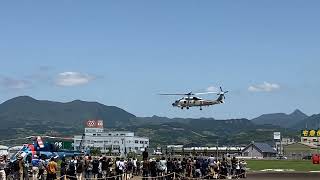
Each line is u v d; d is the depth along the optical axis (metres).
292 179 61.88
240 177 64.62
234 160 65.44
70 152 92.88
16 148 99.19
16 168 48.00
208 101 91.31
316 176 66.69
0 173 46.03
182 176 57.38
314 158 122.50
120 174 52.41
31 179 54.84
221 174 63.03
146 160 54.16
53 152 83.81
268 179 62.12
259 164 117.81
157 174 54.88
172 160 57.25
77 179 50.47
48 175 46.78
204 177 60.59
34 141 84.50
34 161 61.88
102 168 52.56
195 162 59.78
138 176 60.44
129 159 61.00
